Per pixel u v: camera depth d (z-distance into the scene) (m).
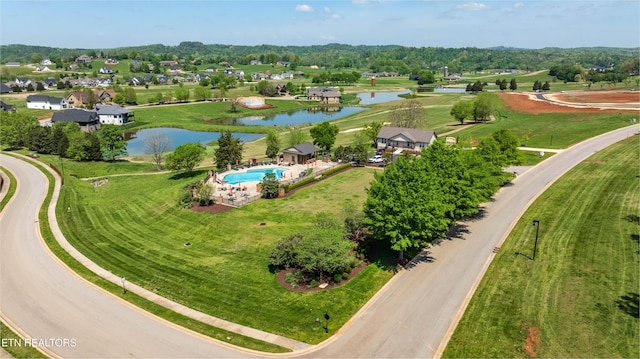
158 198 61.12
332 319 32.44
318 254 36.72
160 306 34.72
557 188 59.66
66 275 40.03
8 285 38.16
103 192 68.19
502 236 45.78
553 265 38.44
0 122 109.44
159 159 91.12
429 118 142.62
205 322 32.56
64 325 32.28
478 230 47.62
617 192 55.09
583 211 50.16
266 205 57.72
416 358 27.92
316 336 30.53
